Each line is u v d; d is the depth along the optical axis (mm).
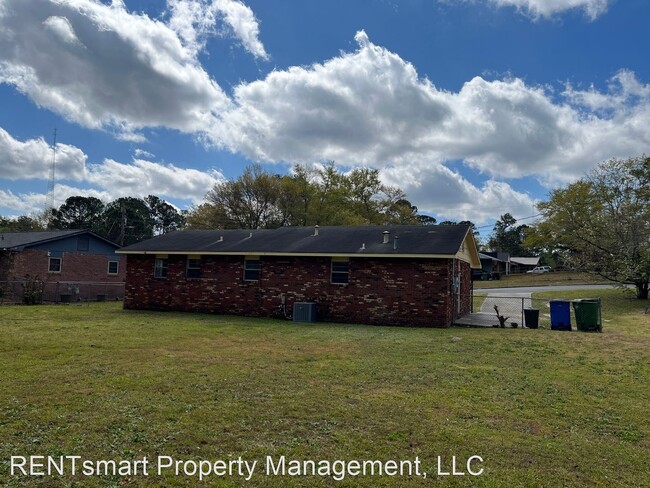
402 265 16703
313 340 12227
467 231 18672
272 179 48188
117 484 4059
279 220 48062
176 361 9039
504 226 91812
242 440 5070
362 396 6836
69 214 71875
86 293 28453
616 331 14898
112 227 71688
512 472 4453
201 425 5461
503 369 9016
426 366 9070
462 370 8812
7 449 4684
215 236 22016
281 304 18250
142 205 77438
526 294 31547
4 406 6000
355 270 17328
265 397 6660
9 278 25219
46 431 5191
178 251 19797
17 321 15219
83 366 8414
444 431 5484
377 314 16875
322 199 48625
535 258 77125
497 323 17000
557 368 9242
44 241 26297
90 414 5758
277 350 10570
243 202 47594
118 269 30891
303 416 5867
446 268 16156
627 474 4488
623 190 28156
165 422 5535
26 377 7539
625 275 26094
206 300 19609
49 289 26625
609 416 6266
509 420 5977
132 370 8156
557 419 6090
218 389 7020
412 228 19859
